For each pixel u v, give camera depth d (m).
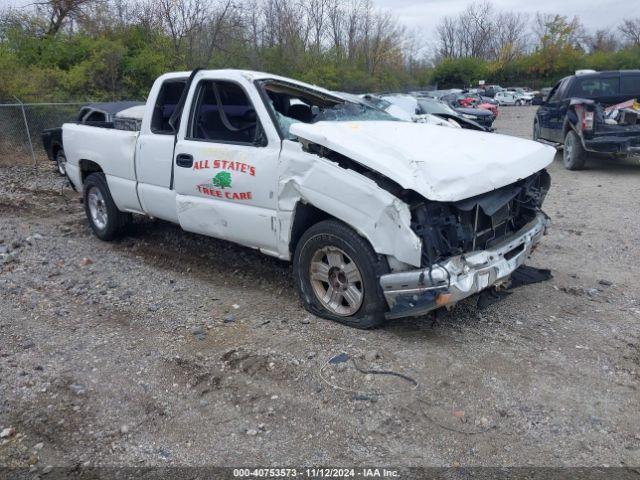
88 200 7.15
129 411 3.50
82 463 3.06
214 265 6.07
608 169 11.85
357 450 3.10
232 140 5.16
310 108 5.81
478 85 66.31
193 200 5.35
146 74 21.05
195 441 3.21
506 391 3.61
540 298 5.12
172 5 24.48
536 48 69.25
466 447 3.11
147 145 5.81
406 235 3.86
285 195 4.56
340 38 42.66
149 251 6.65
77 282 5.65
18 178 12.30
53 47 20.05
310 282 4.64
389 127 5.00
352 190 4.07
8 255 6.48
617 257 6.30
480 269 4.06
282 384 3.72
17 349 4.27
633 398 3.56
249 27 29.47
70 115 15.83
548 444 3.13
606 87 12.46
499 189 4.39
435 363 3.92
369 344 4.17
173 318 4.77
